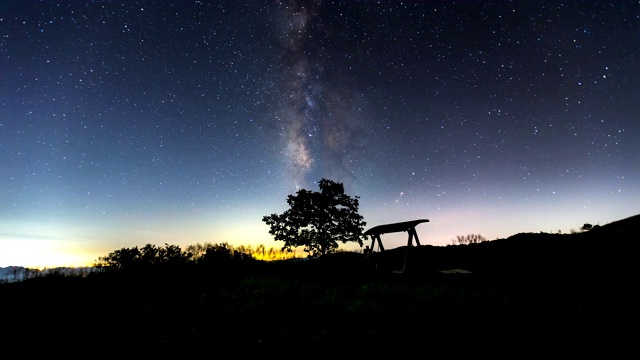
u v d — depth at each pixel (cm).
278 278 1116
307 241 1767
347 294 790
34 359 388
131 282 1093
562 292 704
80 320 559
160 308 654
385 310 588
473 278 1048
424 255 1595
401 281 1066
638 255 984
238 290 864
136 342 443
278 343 427
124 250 1399
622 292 645
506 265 1209
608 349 365
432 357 367
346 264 1564
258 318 564
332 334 457
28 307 678
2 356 397
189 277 1192
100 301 741
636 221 1289
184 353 401
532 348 379
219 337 459
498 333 434
